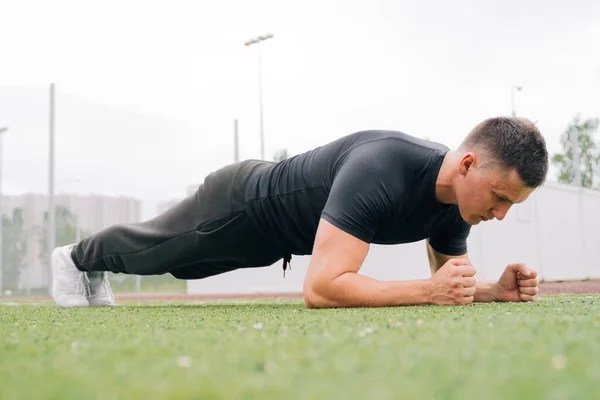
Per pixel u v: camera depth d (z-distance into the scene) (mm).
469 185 2061
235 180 2768
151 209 9789
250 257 2924
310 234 2617
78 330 1463
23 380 746
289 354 893
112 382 705
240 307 2828
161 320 1795
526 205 9312
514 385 622
